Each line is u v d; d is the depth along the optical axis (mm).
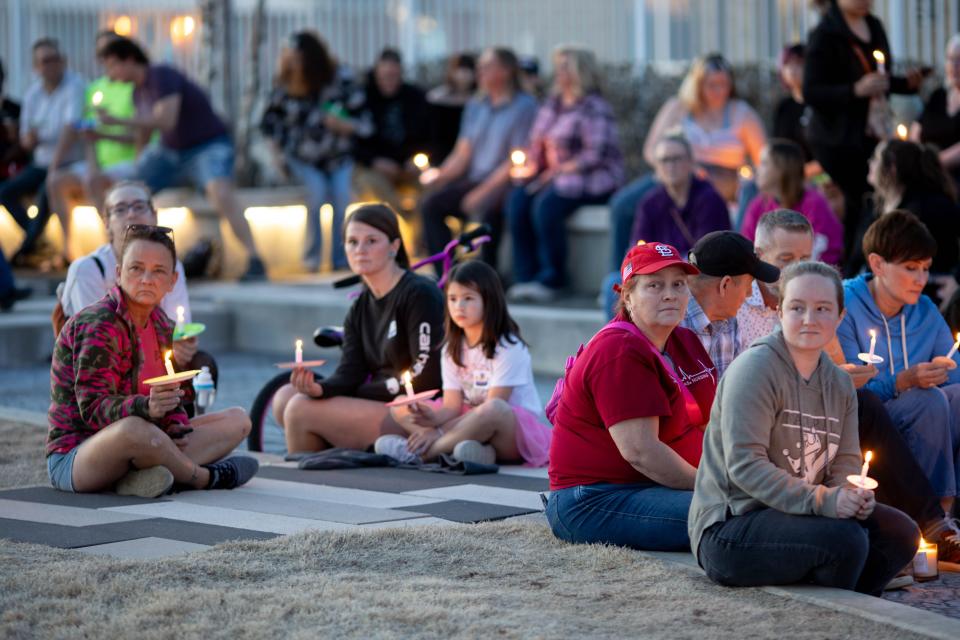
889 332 12297
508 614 8695
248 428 13328
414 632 8312
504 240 26938
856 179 19859
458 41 35438
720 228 20688
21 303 27141
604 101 25953
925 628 8492
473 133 27000
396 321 15203
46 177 30812
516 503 12297
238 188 33188
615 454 10531
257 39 33406
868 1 19812
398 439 14734
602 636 8305
